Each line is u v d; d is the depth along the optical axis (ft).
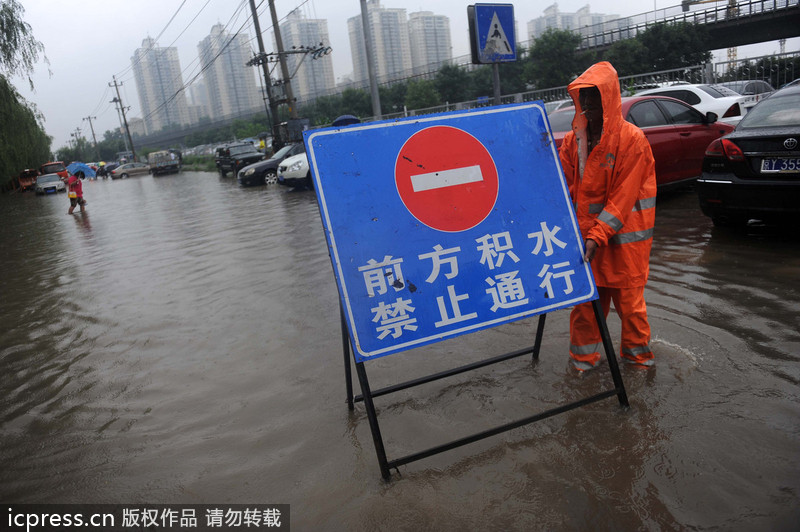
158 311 18.15
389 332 7.96
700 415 8.84
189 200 62.44
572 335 10.82
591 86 9.07
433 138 8.48
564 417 9.21
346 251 7.90
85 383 12.92
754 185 17.08
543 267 8.83
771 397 9.15
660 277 15.51
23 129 129.08
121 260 28.94
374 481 8.11
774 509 6.82
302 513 7.63
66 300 21.52
